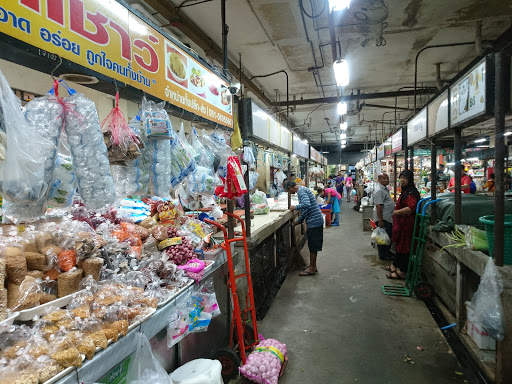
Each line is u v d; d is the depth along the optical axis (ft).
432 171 13.01
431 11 13.24
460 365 8.23
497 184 6.97
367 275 15.88
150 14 12.09
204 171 7.05
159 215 8.08
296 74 20.90
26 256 4.50
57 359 3.44
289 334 10.09
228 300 8.86
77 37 4.20
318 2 12.43
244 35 15.03
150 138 5.64
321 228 16.08
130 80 5.20
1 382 3.08
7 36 3.34
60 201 4.23
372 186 37.83
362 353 8.93
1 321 3.61
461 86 9.11
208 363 6.00
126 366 4.52
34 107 3.92
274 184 24.59
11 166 3.34
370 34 15.25
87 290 4.73
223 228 7.67
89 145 4.28
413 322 10.69
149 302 5.09
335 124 41.45
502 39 14.39
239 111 10.66
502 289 6.69
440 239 11.21
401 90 24.98
